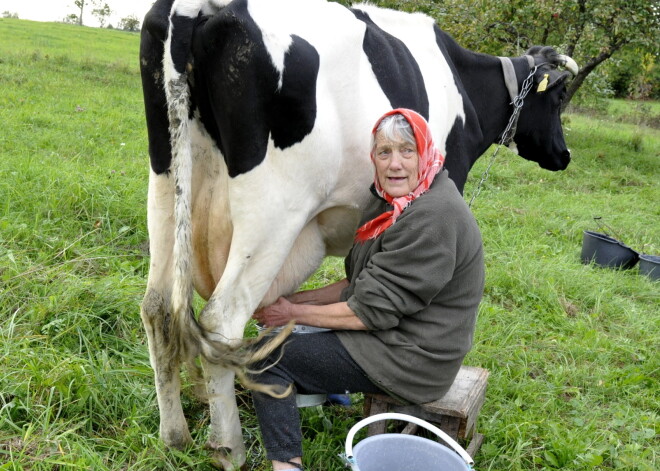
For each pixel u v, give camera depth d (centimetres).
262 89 214
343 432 279
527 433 296
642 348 396
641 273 539
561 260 522
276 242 232
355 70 244
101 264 400
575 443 288
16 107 872
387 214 231
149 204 239
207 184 233
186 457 242
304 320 235
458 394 256
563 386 344
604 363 373
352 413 299
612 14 1026
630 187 868
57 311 320
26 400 260
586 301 465
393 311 224
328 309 232
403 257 221
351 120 245
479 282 237
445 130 327
